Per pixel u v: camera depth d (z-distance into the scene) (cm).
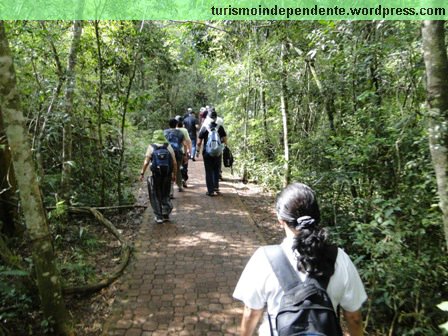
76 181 672
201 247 502
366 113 394
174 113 1752
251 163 882
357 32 401
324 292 148
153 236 541
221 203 709
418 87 355
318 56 540
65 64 596
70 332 315
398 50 356
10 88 273
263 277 156
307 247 149
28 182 288
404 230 312
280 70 640
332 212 471
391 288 316
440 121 230
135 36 633
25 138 285
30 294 353
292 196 164
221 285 400
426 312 303
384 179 375
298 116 682
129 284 401
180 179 782
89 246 496
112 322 334
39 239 298
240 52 838
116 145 848
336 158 400
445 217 234
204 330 322
